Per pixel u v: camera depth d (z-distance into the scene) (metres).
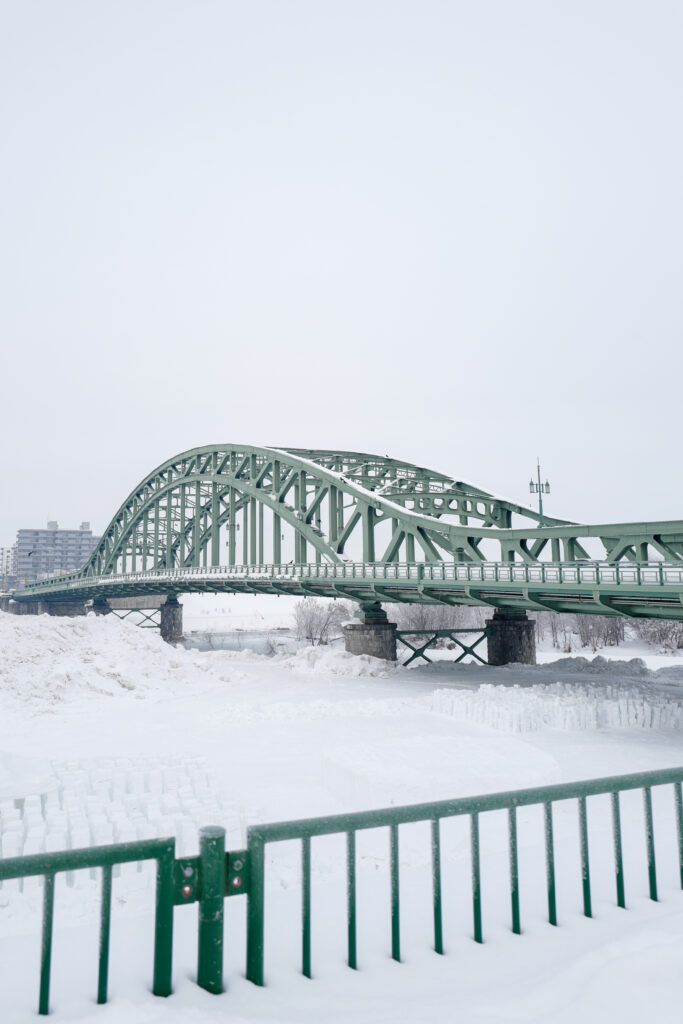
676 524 30.50
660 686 39.66
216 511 84.62
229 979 4.00
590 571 32.59
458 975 4.09
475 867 4.60
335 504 60.78
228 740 25.02
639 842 7.86
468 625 96.06
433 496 66.19
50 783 14.92
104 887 3.76
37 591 134.75
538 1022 3.55
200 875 3.93
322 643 93.50
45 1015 3.54
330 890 5.63
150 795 13.66
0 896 9.60
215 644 97.06
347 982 4.02
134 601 132.25
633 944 4.25
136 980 3.94
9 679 34.34
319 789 17.61
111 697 35.31
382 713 29.88
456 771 15.30
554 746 23.16
